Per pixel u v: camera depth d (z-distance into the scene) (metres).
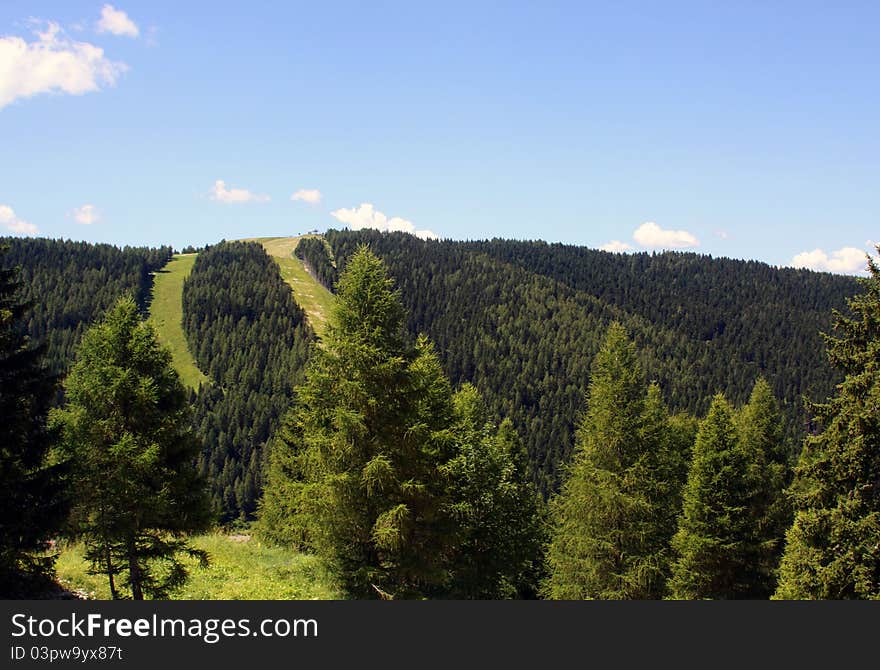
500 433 33.75
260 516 34.56
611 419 22.86
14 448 13.84
